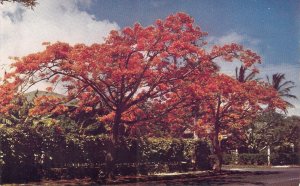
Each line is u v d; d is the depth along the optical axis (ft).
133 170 83.56
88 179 70.44
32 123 74.49
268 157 147.43
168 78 74.33
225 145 154.81
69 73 69.15
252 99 99.04
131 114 82.07
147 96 74.90
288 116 155.53
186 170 99.55
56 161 69.56
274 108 106.01
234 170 108.99
